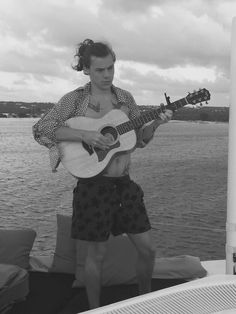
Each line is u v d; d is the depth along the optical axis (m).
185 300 1.35
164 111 2.58
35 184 30.02
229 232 2.25
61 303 2.82
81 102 2.62
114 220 2.56
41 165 40.12
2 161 42.69
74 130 2.56
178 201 25.86
